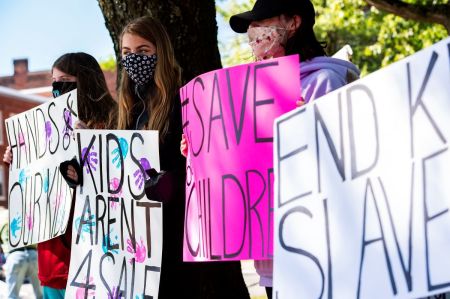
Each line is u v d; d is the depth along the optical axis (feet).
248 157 10.67
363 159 8.05
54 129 15.58
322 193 8.54
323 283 8.47
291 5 11.42
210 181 11.09
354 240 8.13
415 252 7.43
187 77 17.46
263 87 10.57
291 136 8.94
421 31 45.80
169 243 12.88
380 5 29.89
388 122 7.78
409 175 7.54
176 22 17.37
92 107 15.42
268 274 11.40
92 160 13.87
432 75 7.34
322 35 58.95
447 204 7.15
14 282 28.76
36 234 15.92
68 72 15.49
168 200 12.34
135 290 12.97
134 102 13.75
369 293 7.90
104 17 18.04
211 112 11.08
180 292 12.92
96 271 13.74
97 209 13.80
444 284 7.14
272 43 11.52
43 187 15.89
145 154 12.87
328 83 10.91
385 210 7.77
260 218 10.57
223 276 17.51
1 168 106.42
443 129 7.22
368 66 63.67
